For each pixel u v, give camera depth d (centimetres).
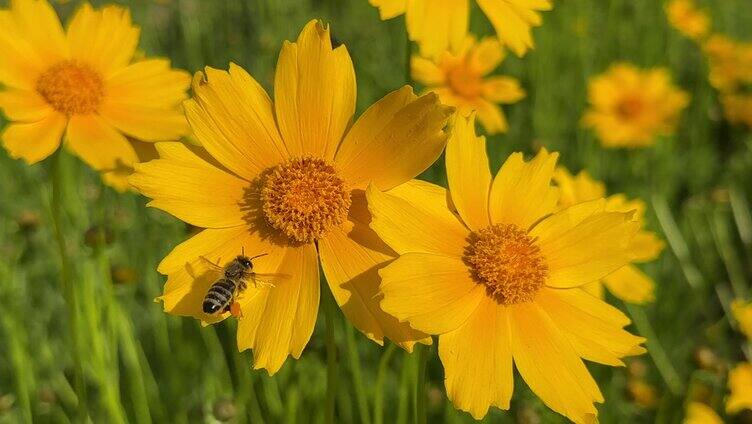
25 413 21
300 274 13
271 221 13
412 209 13
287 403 20
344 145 14
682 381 29
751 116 38
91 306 20
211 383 22
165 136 19
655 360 26
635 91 38
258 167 14
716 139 41
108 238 20
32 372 24
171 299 12
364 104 38
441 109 13
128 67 20
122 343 24
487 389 12
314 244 13
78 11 20
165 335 25
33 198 31
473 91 27
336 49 14
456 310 13
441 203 14
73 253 25
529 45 18
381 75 41
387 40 43
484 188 14
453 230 14
